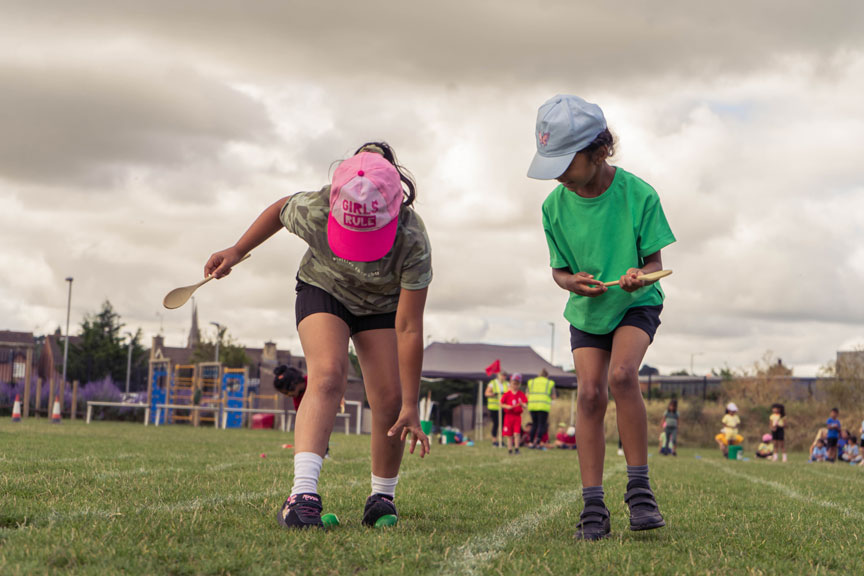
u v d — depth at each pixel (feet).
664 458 56.18
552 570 9.46
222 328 179.11
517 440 52.01
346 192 11.28
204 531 11.25
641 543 11.91
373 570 9.10
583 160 12.53
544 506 17.66
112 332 184.14
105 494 15.74
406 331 12.63
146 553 9.39
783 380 125.90
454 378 90.38
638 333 12.82
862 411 108.17
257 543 10.36
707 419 111.04
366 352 13.10
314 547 10.23
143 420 112.27
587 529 12.57
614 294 12.76
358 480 22.29
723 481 28.68
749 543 12.53
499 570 9.30
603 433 13.10
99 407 109.50
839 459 81.82
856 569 10.88
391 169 11.68
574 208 13.28
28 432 46.68
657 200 13.14
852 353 114.11
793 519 16.75
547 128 12.53
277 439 56.29
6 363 129.49
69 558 9.04
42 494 15.26
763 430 108.47
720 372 157.48
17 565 8.55
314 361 12.42
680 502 19.74
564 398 133.08
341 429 108.99
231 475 21.53
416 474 25.91
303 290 12.81
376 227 11.40
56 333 183.73
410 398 12.66
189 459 28.32
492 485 22.75
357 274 12.25
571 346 13.47
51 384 92.79
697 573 9.62
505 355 93.30
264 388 114.11
